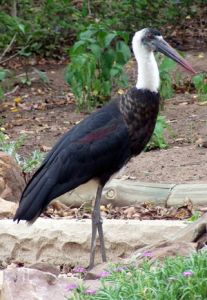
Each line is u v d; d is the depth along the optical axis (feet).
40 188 33.91
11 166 43.24
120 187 42.50
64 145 35.01
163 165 47.34
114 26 80.23
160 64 59.36
